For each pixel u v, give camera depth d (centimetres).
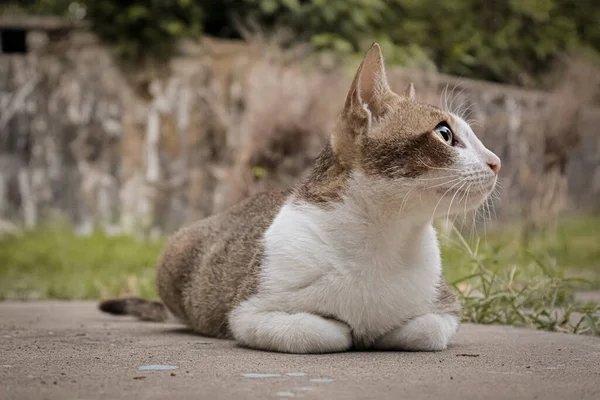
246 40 277
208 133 255
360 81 101
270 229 103
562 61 346
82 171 256
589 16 385
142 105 259
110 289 170
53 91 256
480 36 342
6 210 252
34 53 257
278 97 197
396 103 102
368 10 300
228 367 91
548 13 364
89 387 83
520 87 339
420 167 100
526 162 269
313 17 281
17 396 80
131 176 258
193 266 117
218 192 247
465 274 141
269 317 99
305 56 250
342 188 100
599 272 202
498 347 103
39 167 255
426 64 302
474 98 276
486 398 80
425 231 102
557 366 92
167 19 262
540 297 128
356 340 101
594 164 342
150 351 99
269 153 188
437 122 101
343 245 99
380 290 100
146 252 219
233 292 107
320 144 192
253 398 80
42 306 150
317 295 99
